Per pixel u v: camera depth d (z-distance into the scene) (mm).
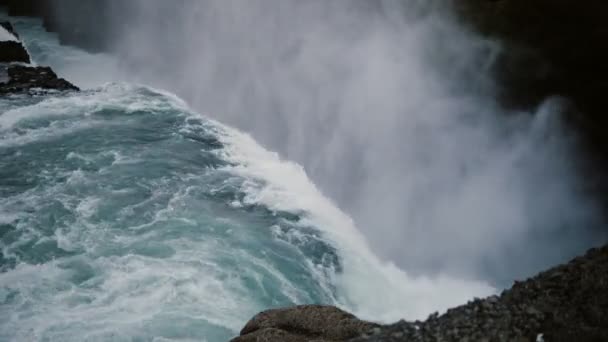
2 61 38844
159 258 19109
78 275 17781
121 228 20781
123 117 31891
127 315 16016
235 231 21656
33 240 19562
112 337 14961
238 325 16188
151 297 16938
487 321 9852
